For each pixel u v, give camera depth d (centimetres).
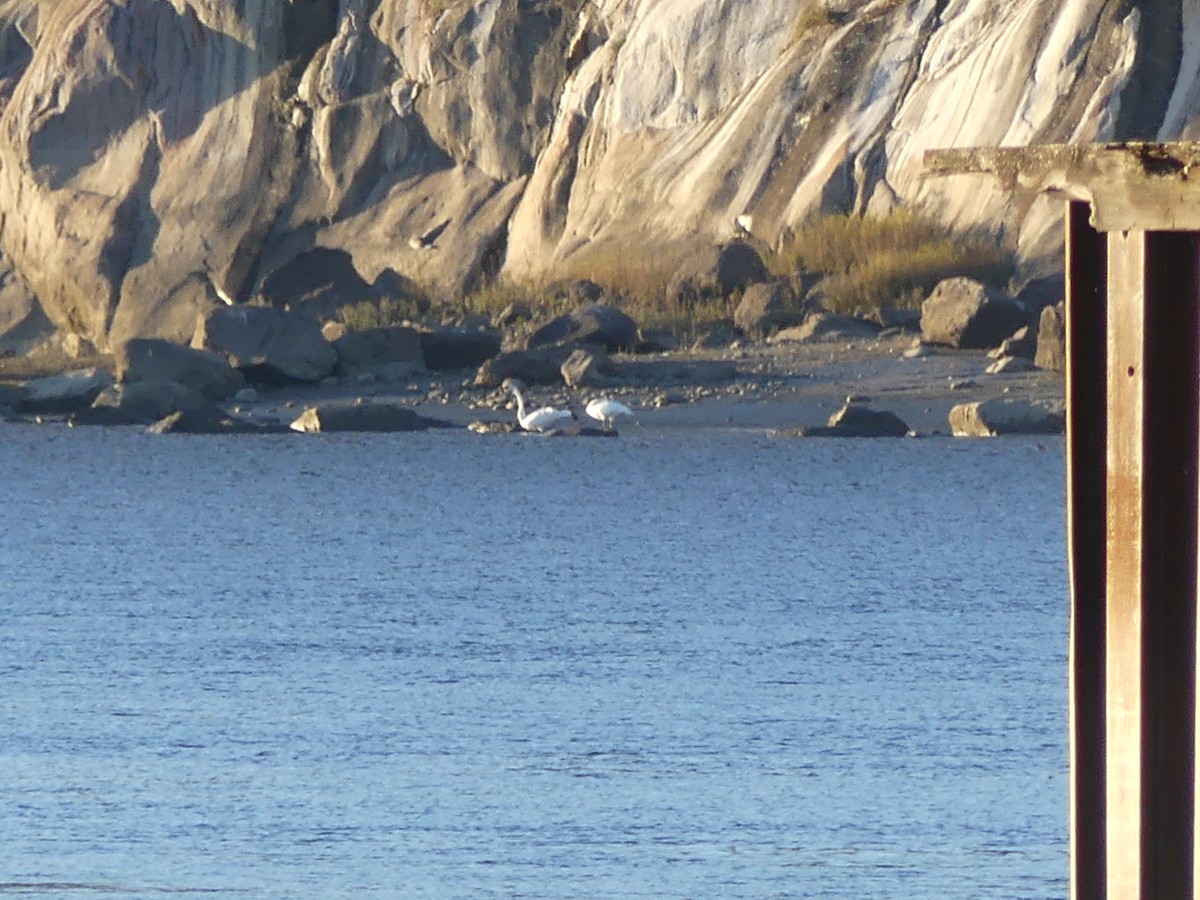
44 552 10306
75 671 7088
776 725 6138
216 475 13438
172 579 9350
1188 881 2759
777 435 14425
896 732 6016
